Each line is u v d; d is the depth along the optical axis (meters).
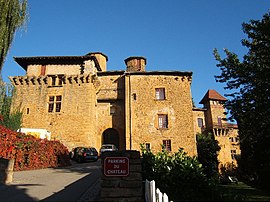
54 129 27.00
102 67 35.66
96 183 9.87
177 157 7.46
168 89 28.78
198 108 41.69
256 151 14.84
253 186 14.28
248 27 14.33
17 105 28.00
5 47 11.75
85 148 22.56
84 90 28.00
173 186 6.21
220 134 38.72
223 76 14.77
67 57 29.27
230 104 14.22
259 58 13.57
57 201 7.22
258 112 12.74
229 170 30.53
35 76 28.53
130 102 28.36
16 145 14.16
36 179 11.23
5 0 12.09
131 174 6.16
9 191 8.59
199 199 5.53
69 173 13.48
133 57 35.62
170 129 27.16
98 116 30.20
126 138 26.94
